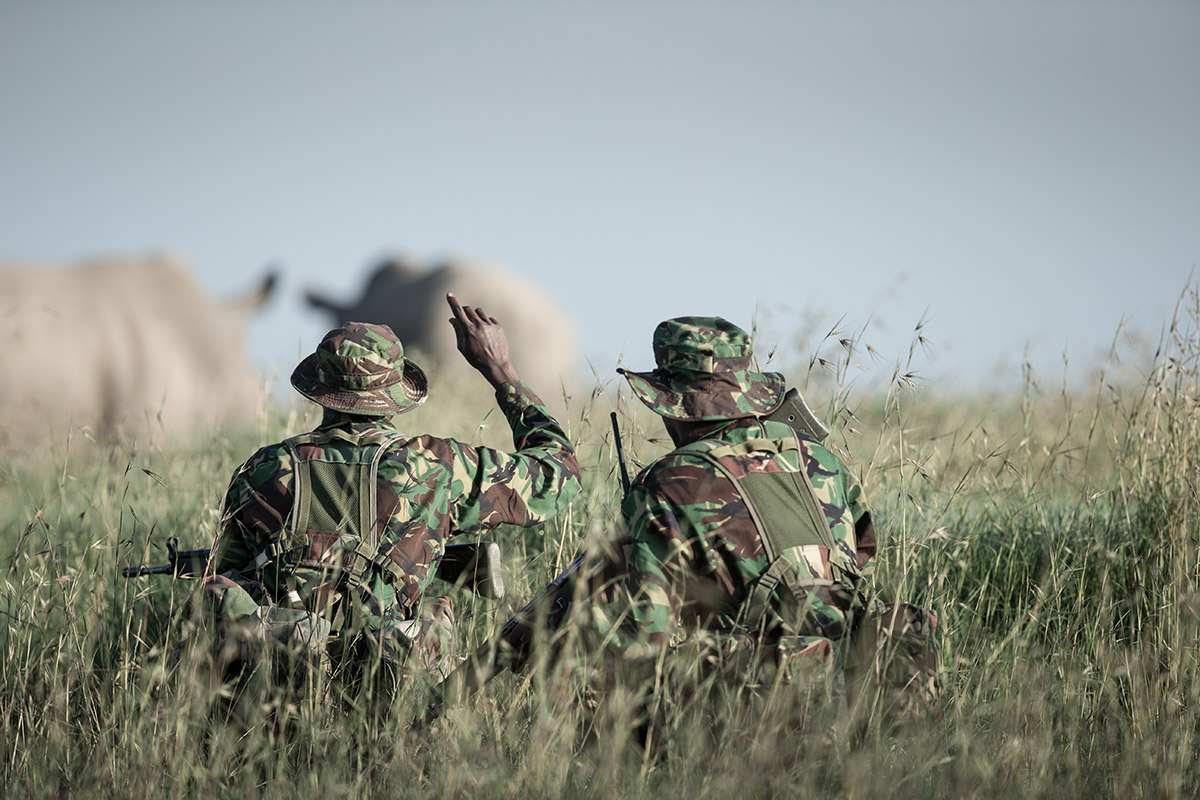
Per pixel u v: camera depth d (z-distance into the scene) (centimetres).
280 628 1162
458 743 1098
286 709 1118
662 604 1098
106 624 1428
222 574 1282
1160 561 1523
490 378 1431
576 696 1103
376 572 1212
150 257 4925
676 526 1122
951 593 1510
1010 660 1321
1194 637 1340
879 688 1088
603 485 1698
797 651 1073
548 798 1025
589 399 1700
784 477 1174
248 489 1270
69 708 1259
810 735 1045
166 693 1179
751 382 1256
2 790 1141
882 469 1566
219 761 1095
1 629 1477
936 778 1059
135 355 4588
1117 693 1322
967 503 1669
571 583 1177
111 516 1630
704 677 1101
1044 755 1085
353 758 1142
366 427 1305
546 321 6209
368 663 1172
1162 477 1650
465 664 1164
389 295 6291
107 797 1098
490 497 1293
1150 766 1095
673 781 1030
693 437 1241
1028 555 1620
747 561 1127
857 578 1179
